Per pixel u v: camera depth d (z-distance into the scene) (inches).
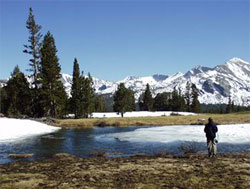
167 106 6122.1
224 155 789.2
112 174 568.4
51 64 2694.4
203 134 1349.7
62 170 617.6
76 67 3307.1
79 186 484.7
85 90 3181.6
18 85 2888.8
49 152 927.7
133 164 666.8
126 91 3725.4
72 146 1061.1
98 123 2202.3
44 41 2716.5
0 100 3585.1
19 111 2876.5
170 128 1733.5
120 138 1298.0
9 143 1142.3
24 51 2655.0
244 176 528.4
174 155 829.8
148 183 496.7
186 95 6304.1
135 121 2282.2
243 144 1017.5
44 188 478.3
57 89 2714.1
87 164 681.0
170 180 514.0
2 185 499.8
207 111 7140.8
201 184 484.1
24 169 639.1
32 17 2650.1
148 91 6008.9
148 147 1010.1
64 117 3248.0
